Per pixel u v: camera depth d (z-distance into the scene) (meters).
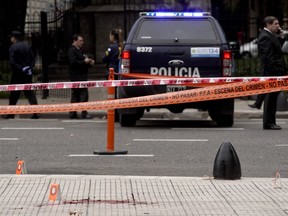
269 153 14.88
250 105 23.95
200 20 19.23
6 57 36.41
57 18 33.41
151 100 14.58
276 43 18.28
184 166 13.42
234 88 14.90
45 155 14.70
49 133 18.23
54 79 31.70
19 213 9.33
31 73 23.34
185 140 16.73
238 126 19.78
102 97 26.91
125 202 9.88
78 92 22.61
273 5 42.81
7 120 22.11
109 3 33.94
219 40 18.86
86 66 22.89
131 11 31.08
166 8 31.98
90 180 11.29
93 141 16.70
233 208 9.57
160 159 14.16
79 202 9.88
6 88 15.06
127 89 18.45
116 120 21.53
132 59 18.78
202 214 9.27
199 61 18.75
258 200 10.00
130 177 11.54
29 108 14.35
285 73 18.53
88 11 33.78
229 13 44.81
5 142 16.59
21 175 11.69
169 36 18.92
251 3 43.62
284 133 17.95
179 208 9.57
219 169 11.34
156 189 10.67
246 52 35.94
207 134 17.84
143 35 18.95
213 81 15.75
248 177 12.01
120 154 14.70
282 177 12.23
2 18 37.16
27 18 41.16
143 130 18.80
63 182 11.14
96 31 34.16
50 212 9.37
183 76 18.75
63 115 23.39
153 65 18.77
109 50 22.14
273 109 18.73
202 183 11.05
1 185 10.95
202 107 19.05
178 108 19.09
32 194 10.37
